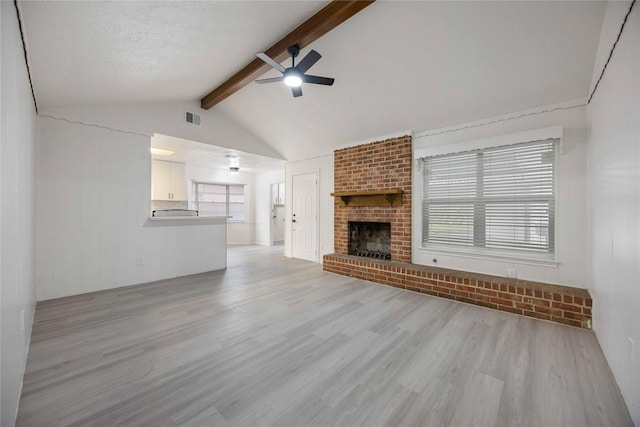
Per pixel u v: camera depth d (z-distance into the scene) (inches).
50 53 82.7
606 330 79.0
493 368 73.9
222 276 174.4
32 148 104.3
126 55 98.4
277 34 107.5
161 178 252.8
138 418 55.7
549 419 56.1
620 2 67.4
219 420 55.6
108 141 145.7
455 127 145.0
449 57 109.6
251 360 77.6
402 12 96.4
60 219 131.3
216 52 114.7
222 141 198.2
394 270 150.8
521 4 85.7
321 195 216.7
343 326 100.3
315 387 66.1
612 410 58.5
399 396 63.1
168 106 169.0
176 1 76.2
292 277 172.1
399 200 164.1
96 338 90.0
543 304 106.8
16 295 58.6
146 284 155.3
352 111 158.2
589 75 100.7
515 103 122.2
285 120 187.6
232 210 339.0
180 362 76.3
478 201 139.3
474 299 123.3
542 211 121.7
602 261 84.9
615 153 71.7
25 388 64.2
